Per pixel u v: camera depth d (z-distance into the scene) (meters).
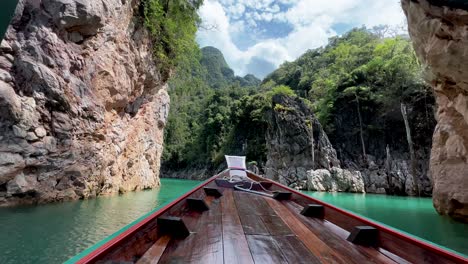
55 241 6.20
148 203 12.10
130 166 17.05
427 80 9.55
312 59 60.44
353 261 1.91
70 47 11.09
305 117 30.70
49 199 10.79
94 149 12.49
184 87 29.48
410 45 32.50
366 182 26.50
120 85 13.77
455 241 7.59
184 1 17.67
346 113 32.38
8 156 9.25
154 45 16.61
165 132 54.50
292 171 28.83
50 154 10.58
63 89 10.67
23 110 9.51
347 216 2.74
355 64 38.47
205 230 2.62
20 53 9.70
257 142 39.53
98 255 1.36
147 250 1.98
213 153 47.94
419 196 22.78
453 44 6.87
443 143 11.26
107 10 11.83
